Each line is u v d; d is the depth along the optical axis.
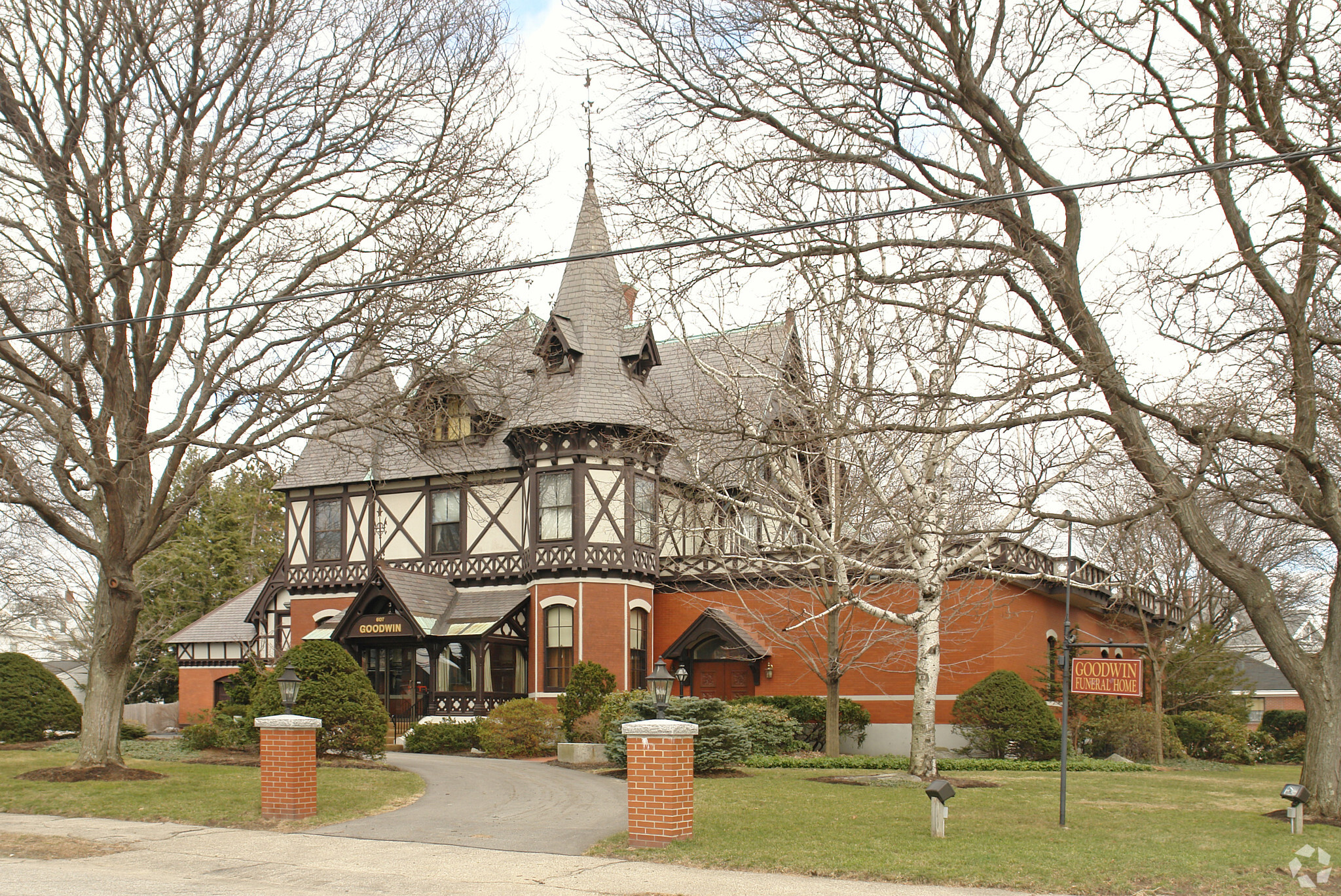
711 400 20.30
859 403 15.82
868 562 19.08
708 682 30.55
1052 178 13.71
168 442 16.12
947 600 26.12
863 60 13.89
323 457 35.41
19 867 10.91
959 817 13.06
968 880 9.64
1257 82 13.62
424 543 33.22
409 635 29.89
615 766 20.39
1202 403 13.55
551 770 20.72
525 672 31.56
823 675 25.64
